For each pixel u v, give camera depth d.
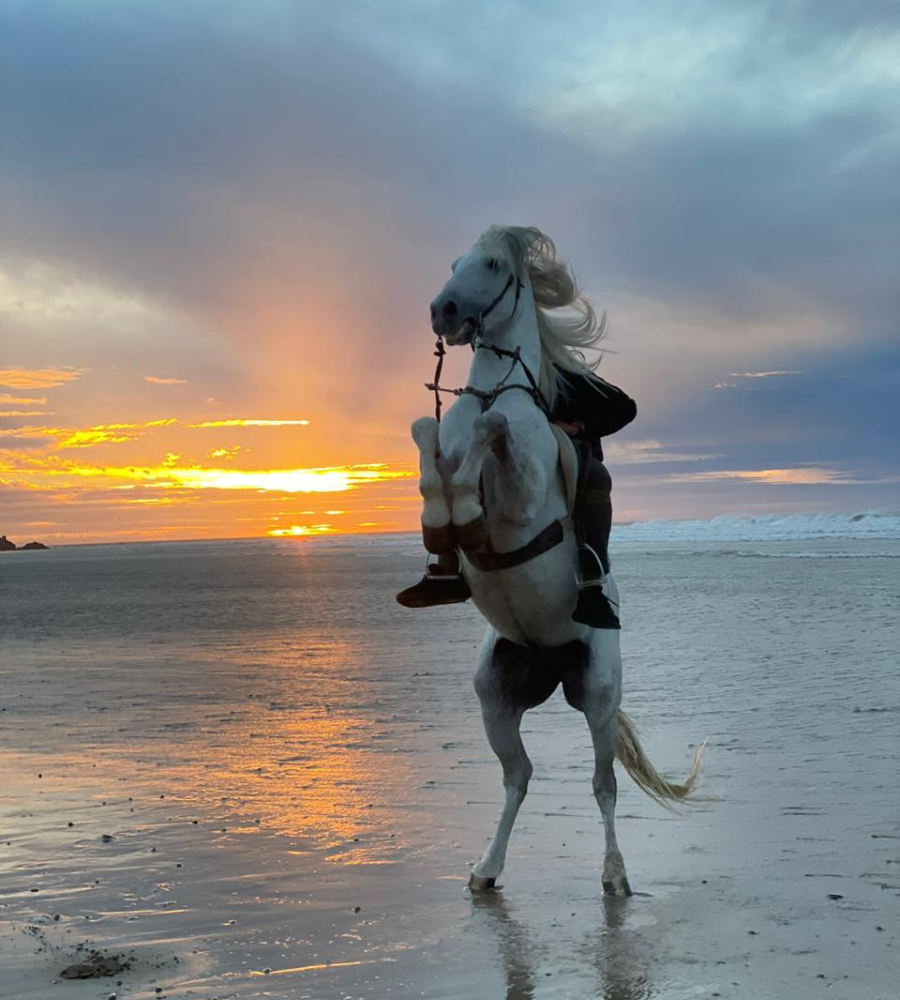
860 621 21.52
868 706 11.98
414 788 8.97
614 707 6.69
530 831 7.70
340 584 44.41
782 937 5.58
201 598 38.34
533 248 6.66
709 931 5.70
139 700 14.28
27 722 12.71
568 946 5.55
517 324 6.54
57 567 89.56
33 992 5.03
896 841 7.13
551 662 6.80
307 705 13.44
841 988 4.93
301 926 5.88
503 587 6.32
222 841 7.52
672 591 30.89
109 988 5.07
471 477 5.68
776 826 7.58
